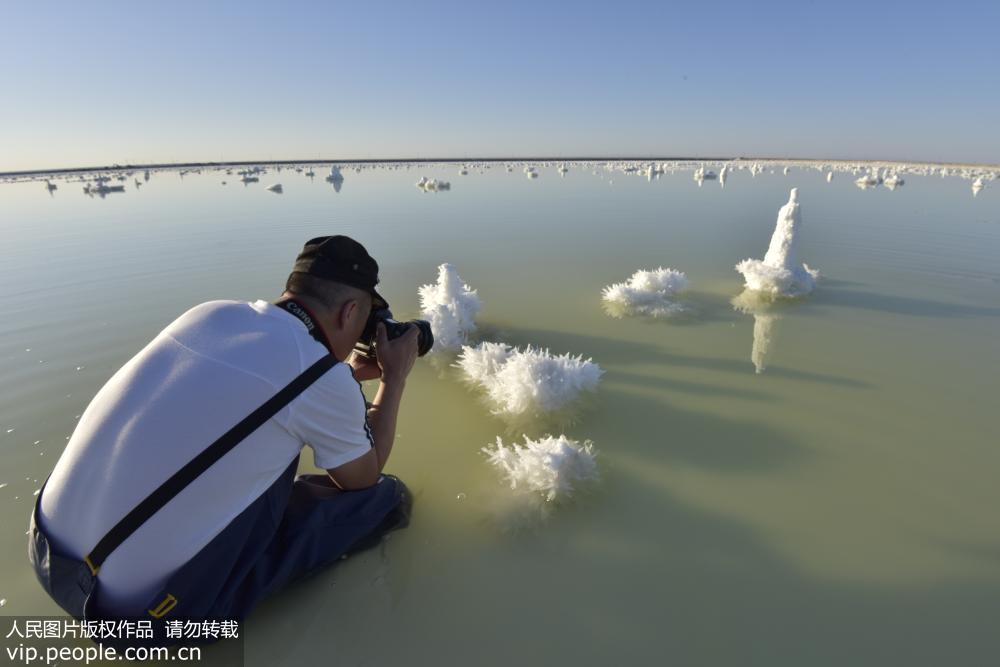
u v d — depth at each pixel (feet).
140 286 16.07
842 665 4.46
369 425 5.46
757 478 7.02
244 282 16.38
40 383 9.62
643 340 11.96
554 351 11.36
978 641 4.66
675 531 6.06
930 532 6.01
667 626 4.84
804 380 9.87
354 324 5.11
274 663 4.50
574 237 24.63
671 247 22.24
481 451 7.64
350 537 5.46
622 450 7.67
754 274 15.16
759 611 5.00
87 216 34.58
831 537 5.95
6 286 16.26
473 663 4.50
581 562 5.61
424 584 5.31
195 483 3.98
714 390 9.51
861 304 14.38
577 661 4.50
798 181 67.31
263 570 4.79
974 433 8.03
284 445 4.44
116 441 3.90
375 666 4.48
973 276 16.97
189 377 4.00
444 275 12.66
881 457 7.45
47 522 4.03
